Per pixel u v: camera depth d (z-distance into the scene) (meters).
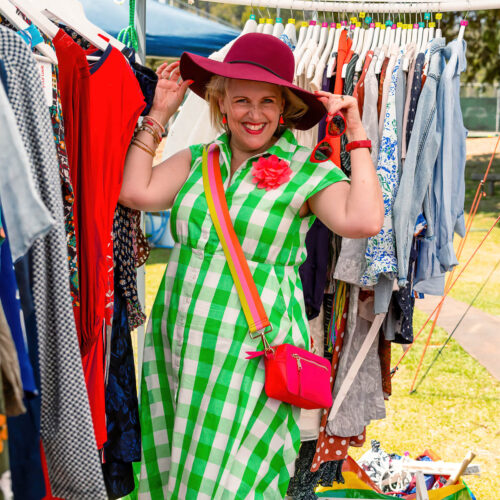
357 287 2.70
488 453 4.11
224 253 2.08
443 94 2.59
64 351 1.43
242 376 2.06
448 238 2.66
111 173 1.98
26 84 1.34
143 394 2.27
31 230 1.18
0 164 1.18
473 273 8.76
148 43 7.02
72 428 1.45
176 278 2.17
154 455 2.24
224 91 2.20
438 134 2.57
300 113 2.23
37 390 1.30
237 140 2.18
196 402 2.10
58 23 2.13
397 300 2.71
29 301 1.36
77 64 1.81
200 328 2.09
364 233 2.04
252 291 2.05
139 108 2.03
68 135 1.85
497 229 11.02
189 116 3.25
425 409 4.78
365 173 2.05
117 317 2.22
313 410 2.76
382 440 4.25
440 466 3.22
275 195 2.07
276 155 2.14
